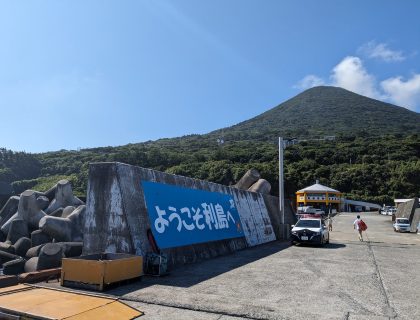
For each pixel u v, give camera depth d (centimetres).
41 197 1844
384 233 3194
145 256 1015
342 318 654
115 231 1038
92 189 1099
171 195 1289
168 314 655
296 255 1536
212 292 820
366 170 9406
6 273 1122
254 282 946
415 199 4462
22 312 636
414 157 9894
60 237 1419
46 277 938
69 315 624
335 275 1080
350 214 7212
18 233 1478
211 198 1596
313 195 7606
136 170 1150
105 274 813
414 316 682
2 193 2389
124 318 624
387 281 1009
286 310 693
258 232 2050
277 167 8438
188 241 1286
